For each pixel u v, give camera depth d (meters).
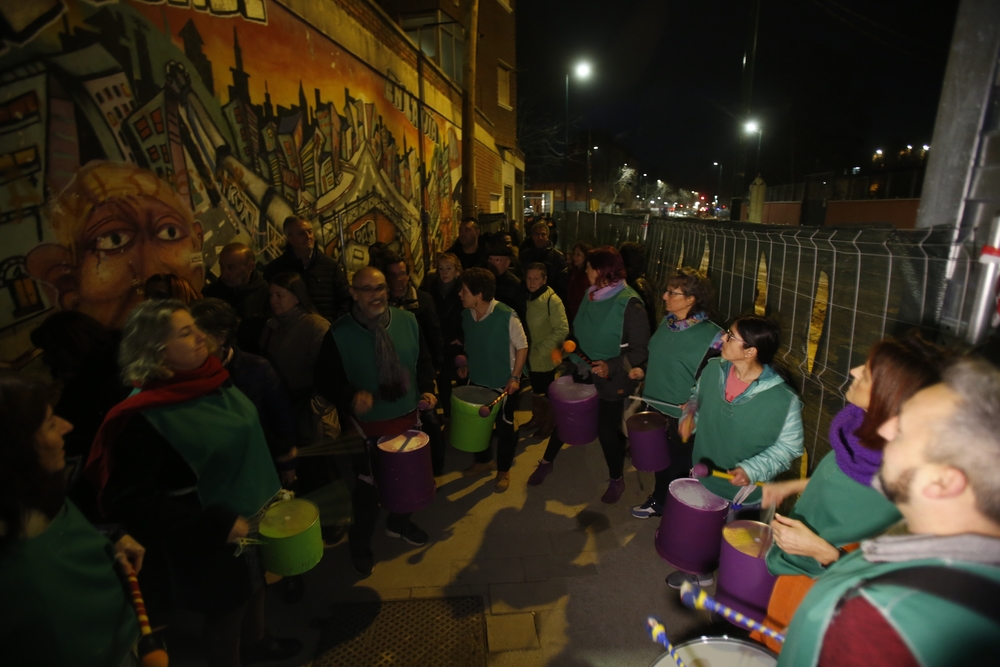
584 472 4.18
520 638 2.57
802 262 2.72
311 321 3.23
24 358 2.46
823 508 1.70
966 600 0.75
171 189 3.38
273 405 2.58
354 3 6.22
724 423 2.39
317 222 5.46
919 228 1.92
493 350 3.73
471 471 4.14
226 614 1.93
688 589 1.47
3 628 1.14
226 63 3.94
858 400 1.46
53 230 2.60
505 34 16.58
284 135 4.77
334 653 2.49
